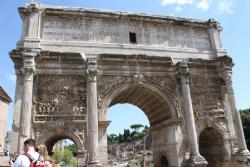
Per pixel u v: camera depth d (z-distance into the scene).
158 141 29.31
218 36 30.56
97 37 26.39
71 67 24.48
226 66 28.17
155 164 29.81
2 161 22.78
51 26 25.53
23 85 22.22
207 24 30.66
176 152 24.78
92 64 24.25
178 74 26.81
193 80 27.91
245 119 50.34
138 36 27.80
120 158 98.12
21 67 23.20
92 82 23.86
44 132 22.25
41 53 23.69
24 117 21.09
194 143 24.30
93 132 22.23
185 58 27.94
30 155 6.75
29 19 24.67
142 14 28.31
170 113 26.41
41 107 23.00
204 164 23.36
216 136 27.56
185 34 29.66
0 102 39.09
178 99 26.50
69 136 22.83
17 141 21.06
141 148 105.88
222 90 28.19
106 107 24.25
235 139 26.70
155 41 28.16
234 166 25.67
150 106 29.52
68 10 26.05
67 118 23.11
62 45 24.97
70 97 23.89
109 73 25.20
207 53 29.30
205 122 26.58
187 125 25.23
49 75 24.00
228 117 27.41
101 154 22.62
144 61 26.25
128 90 26.64
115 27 27.41
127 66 25.92
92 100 23.23
